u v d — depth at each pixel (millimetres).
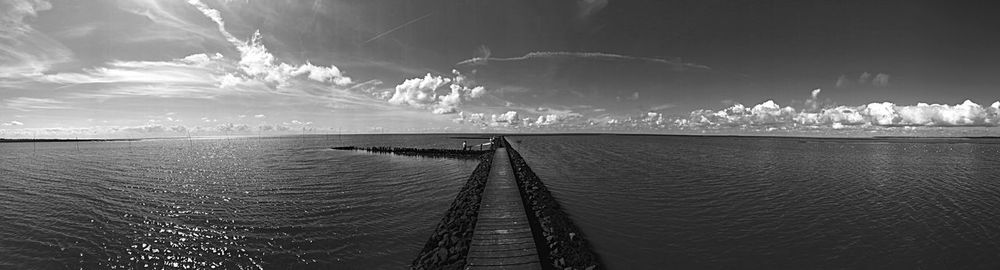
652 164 39062
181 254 12148
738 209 17656
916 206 18328
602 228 14617
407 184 25438
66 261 11625
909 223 15297
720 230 14367
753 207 18031
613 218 16078
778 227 14742
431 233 14148
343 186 24438
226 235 13875
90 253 12250
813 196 20828
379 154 55438
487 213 14086
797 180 27203
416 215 16703
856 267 11055
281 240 13352
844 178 28578
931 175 30766
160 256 12016
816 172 32500
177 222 15523
